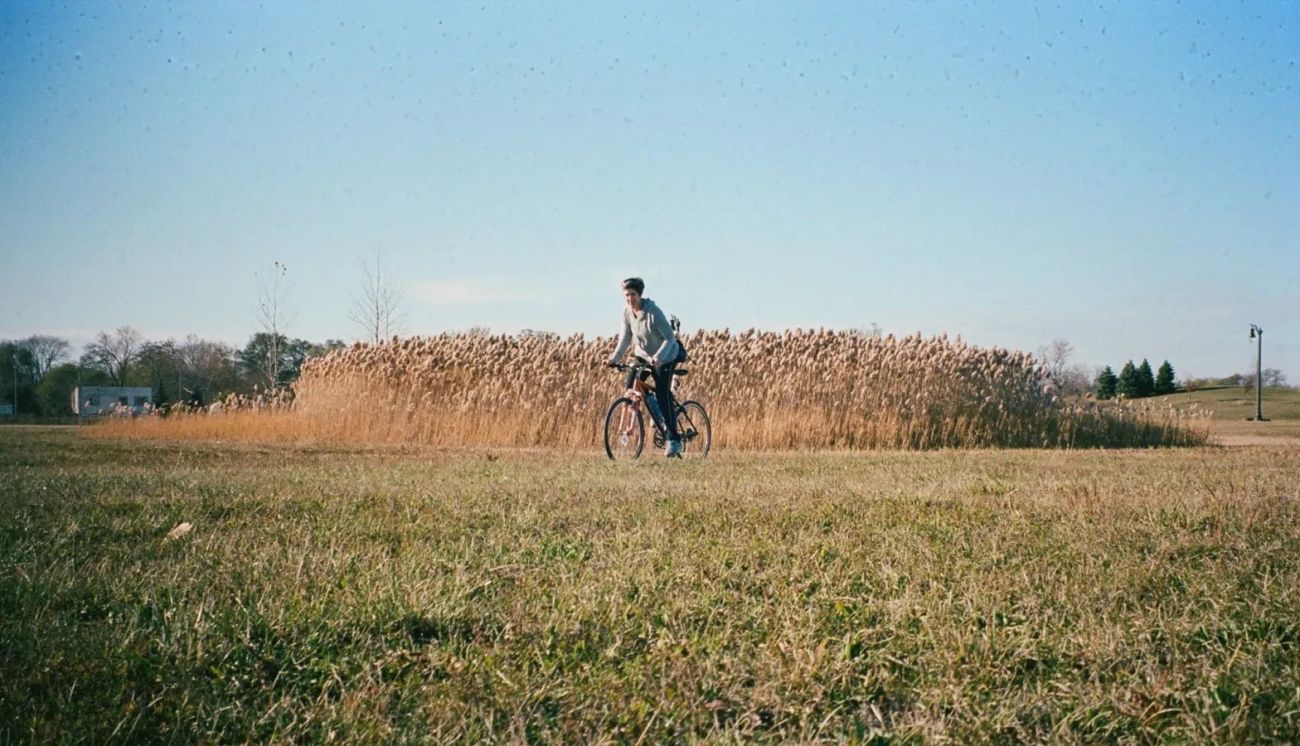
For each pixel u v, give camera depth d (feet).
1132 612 11.46
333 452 43.01
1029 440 59.52
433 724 8.22
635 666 9.53
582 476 27.43
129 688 8.96
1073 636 10.32
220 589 12.46
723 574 13.23
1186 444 62.54
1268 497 20.66
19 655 9.70
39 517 18.12
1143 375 251.39
